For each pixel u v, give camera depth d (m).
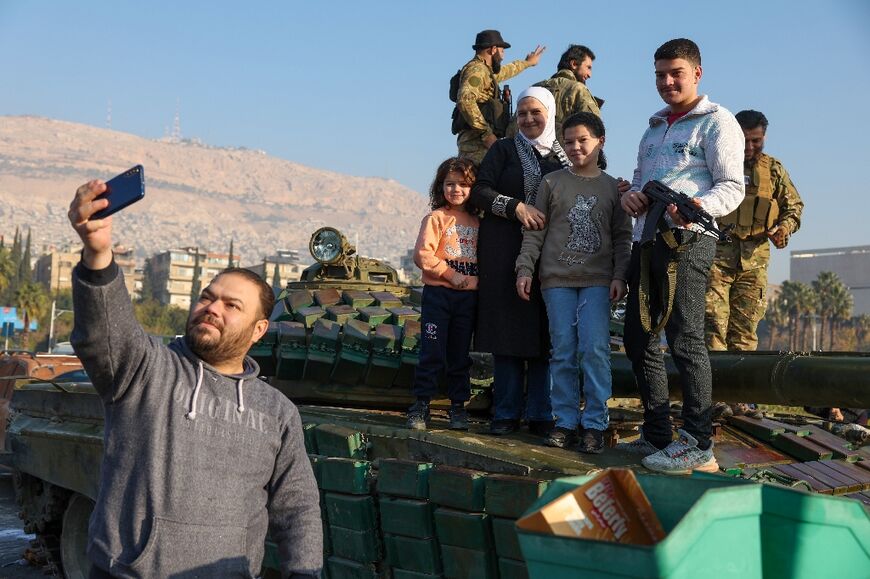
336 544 5.89
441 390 7.11
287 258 184.38
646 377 5.70
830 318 92.88
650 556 2.74
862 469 7.04
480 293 6.35
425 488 5.32
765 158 8.37
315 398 7.62
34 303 81.50
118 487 3.58
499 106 8.48
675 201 5.23
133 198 3.32
